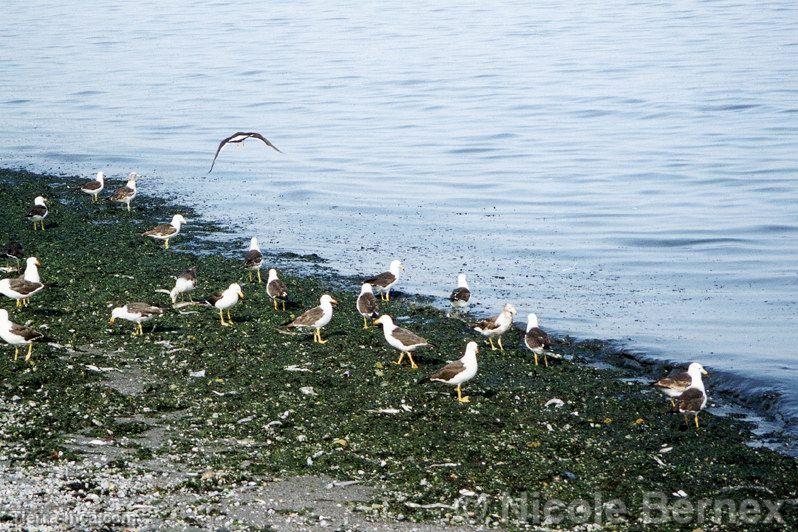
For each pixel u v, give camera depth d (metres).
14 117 78.38
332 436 21.92
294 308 32.25
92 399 23.33
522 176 58.88
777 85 86.56
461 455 21.36
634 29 130.75
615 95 85.88
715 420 25.05
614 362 29.67
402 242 44.03
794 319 33.69
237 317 30.64
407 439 22.02
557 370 28.02
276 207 50.28
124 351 26.89
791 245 43.25
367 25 141.88
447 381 24.25
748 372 28.39
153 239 41.69
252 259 35.09
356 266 39.44
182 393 24.06
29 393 23.44
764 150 63.56
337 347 28.03
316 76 99.50
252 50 119.06
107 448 20.62
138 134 71.69
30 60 113.88
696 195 53.28
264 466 20.12
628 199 52.84
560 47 116.19
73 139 69.19
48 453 20.08
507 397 25.30
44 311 30.05
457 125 75.38
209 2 182.88
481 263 40.75
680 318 33.81
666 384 25.00
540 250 43.03
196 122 76.94
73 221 44.31
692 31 126.50
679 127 72.62
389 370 26.31
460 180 57.84
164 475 19.39
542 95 87.31
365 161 63.19
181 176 57.59
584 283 38.09
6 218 44.06
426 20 146.12
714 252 42.53
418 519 18.25
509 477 20.47
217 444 21.17
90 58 114.81
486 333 29.12
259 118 78.69
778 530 18.77
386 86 93.31
